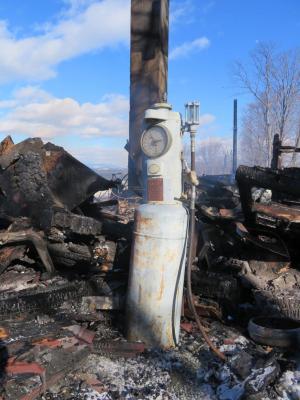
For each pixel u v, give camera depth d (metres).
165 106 4.02
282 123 30.42
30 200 5.37
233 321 4.82
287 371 3.42
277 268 6.27
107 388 3.35
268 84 30.61
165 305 4.00
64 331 4.06
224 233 6.41
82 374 3.53
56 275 5.51
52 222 5.20
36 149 5.48
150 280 3.97
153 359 3.84
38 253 5.34
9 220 5.49
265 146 32.56
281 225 6.17
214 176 11.72
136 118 7.63
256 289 5.74
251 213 6.07
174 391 3.36
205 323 4.67
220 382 3.46
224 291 4.91
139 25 7.51
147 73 7.54
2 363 3.36
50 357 3.50
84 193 5.84
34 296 4.56
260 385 3.18
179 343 4.16
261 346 4.13
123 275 5.21
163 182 4.03
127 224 5.52
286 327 4.43
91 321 4.53
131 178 7.99
